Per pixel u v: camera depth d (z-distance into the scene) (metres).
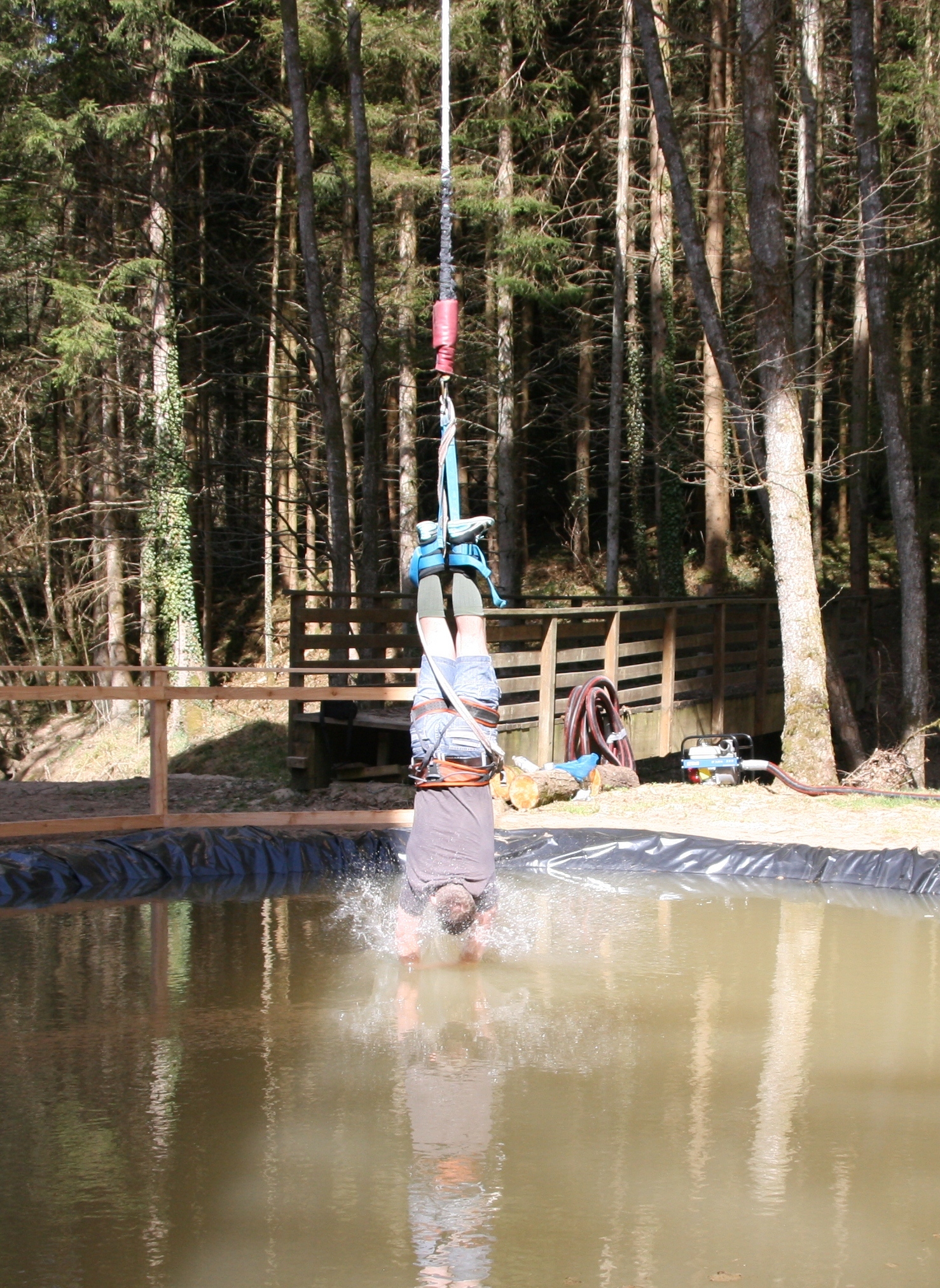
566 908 6.25
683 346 23.25
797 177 16.00
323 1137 3.17
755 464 10.58
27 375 21.14
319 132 18.09
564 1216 2.70
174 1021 4.21
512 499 18.62
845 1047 3.95
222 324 22.44
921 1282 2.40
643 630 11.29
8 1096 3.47
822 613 15.30
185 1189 2.84
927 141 16.33
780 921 5.93
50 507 23.36
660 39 17.66
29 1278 2.41
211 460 20.33
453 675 4.95
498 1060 3.80
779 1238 2.60
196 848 7.08
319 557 22.42
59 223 19.02
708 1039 4.03
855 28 10.98
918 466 16.25
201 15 20.48
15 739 22.05
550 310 23.80
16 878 6.48
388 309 18.59
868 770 10.77
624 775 9.95
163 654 23.77
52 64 18.30
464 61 18.91
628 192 18.83
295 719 9.94
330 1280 2.41
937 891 6.58
